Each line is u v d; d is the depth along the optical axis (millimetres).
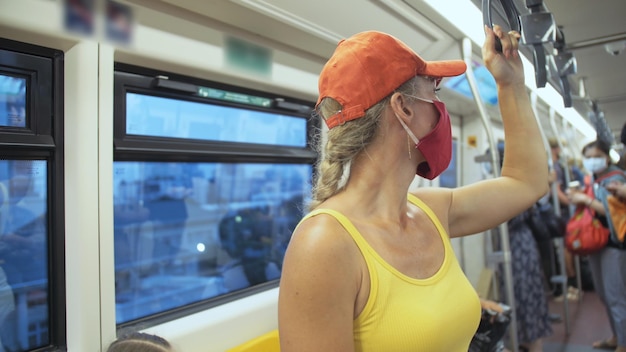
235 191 2432
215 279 2250
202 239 2246
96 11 1427
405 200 918
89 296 1448
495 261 2871
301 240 757
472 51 2982
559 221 3717
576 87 3971
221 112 2004
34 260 1449
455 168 4230
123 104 1633
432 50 2699
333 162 867
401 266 801
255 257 2486
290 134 2381
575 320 4816
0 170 1369
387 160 856
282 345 734
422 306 777
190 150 1843
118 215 1786
